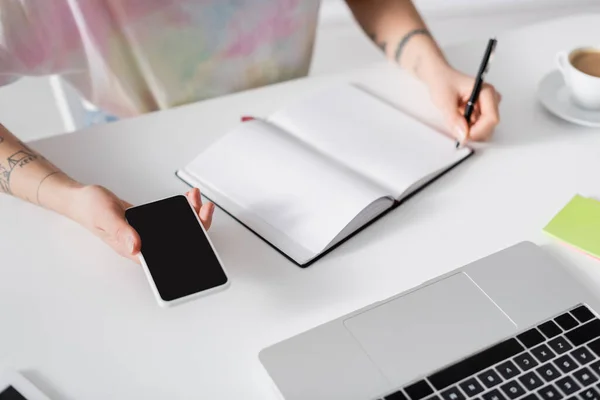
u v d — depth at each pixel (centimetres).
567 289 64
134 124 88
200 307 64
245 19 101
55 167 77
